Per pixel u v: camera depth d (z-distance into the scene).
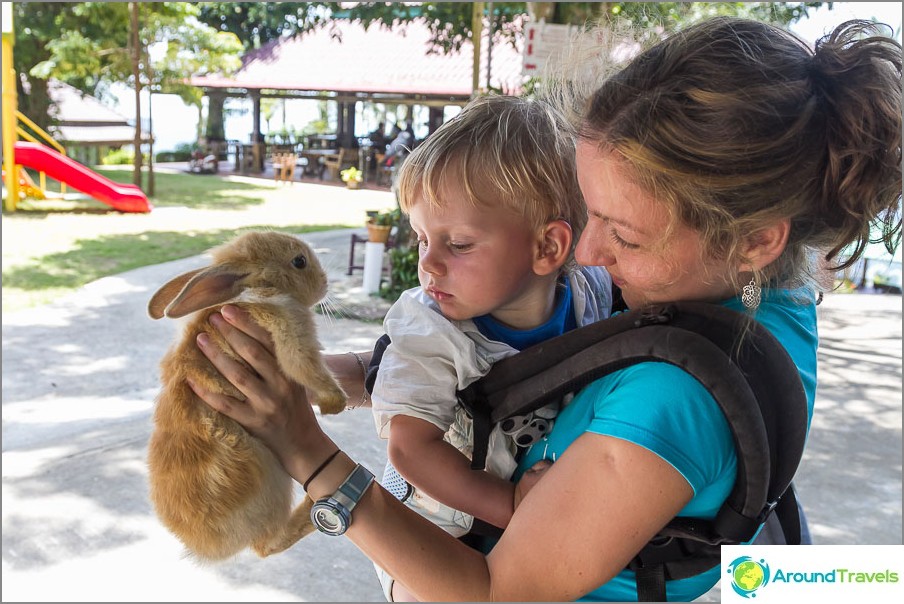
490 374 1.62
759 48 1.36
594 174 1.43
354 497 1.49
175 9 22.39
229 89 31.53
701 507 1.39
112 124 31.02
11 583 3.78
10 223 15.32
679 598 1.60
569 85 1.69
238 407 1.56
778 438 1.39
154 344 7.78
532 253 1.70
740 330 1.38
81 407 6.07
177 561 4.02
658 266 1.41
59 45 21.39
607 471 1.33
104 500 4.59
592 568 1.35
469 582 1.43
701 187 1.30
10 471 4.91
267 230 2.08
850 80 1.35
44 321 8.57
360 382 2.10
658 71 1.37
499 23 12.95
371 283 9.83
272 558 4.08
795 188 1.32
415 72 26.42
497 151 1.62
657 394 1.33
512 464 1.67
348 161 29.22
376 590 3.83
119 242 13.68
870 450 5.75
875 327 9.40
